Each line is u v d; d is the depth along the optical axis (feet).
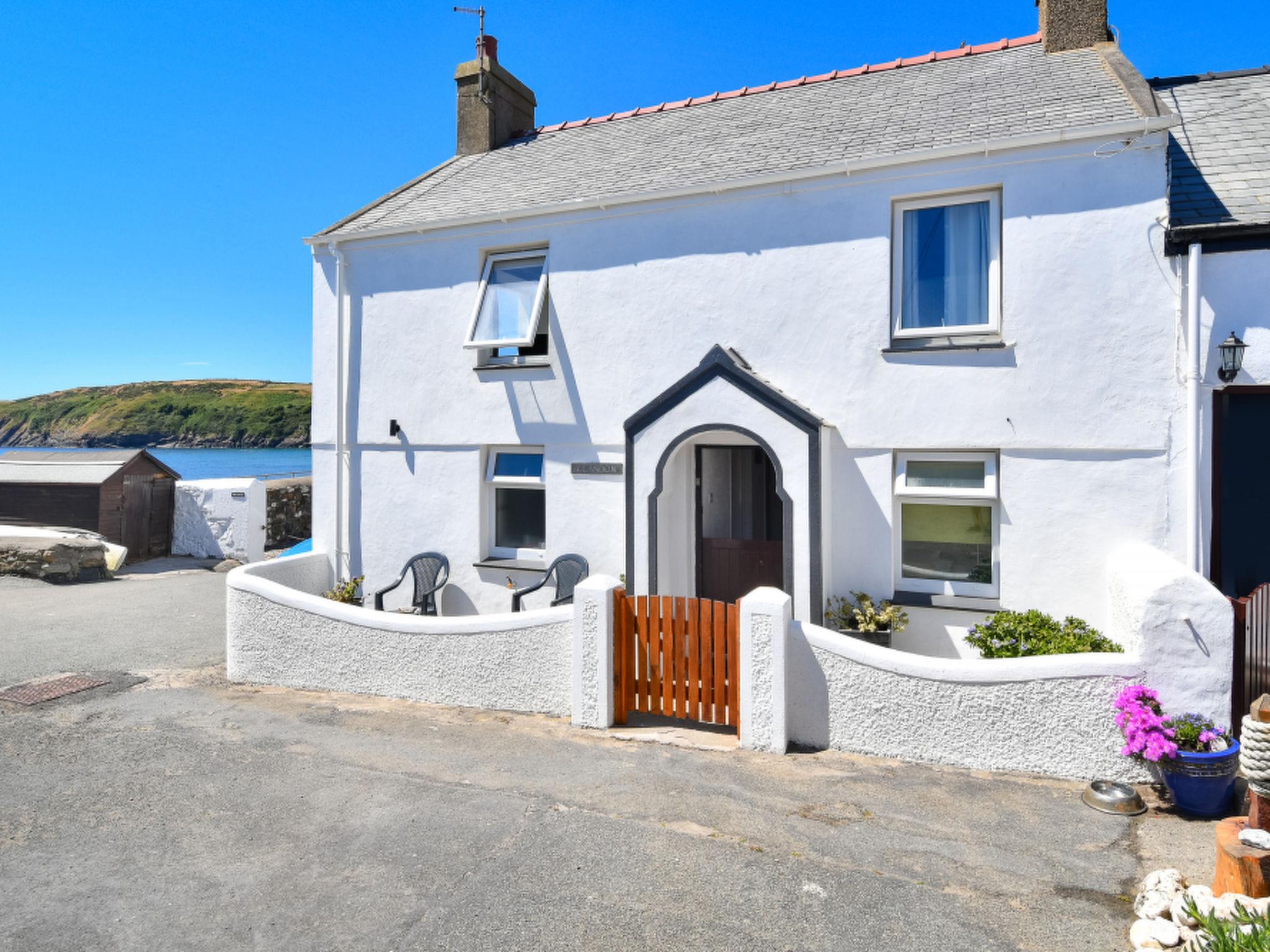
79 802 17.66
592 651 22.06
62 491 55.47
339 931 12.90
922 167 26.08
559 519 31.96
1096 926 12.76
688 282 29.71
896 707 19.66
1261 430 22.71
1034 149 24.67
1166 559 20.61
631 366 30.66
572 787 18.19
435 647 24.54
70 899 13.88
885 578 26.76
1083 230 24.29
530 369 32.50
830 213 27.50
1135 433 23.76
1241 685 18.11
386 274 35.76
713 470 31.32
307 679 26.35
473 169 41.11
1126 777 17.97
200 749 20.80
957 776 18.65
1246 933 10.55
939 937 12.55
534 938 12.63
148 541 58.95
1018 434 25.04
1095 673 18.13
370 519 36.09
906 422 26.43
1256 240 22.33
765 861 14.87
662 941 12.53
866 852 15.19
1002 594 25.30
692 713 21.58
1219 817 16.42
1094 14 31.45
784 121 33.63
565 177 35.17
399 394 35.42
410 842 15.74
